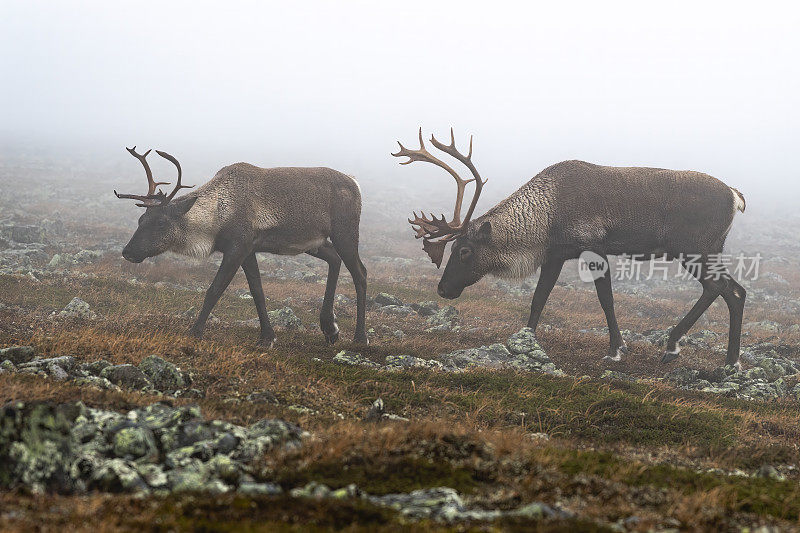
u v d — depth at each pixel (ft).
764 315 119.14
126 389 41.93
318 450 27.78
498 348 69.56
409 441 28.96
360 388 48.55
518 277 73.31
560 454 30.71
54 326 63.21
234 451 27.76
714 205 70.13
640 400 51.75
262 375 47.50
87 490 23.98
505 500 23.89
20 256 115.44
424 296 108.99
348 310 93.30
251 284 67.82
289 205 68.13
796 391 63.00
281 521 20.81
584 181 70.64
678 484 27.50
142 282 101.76
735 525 23.11
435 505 22.53
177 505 21.89
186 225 64.75
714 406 54.13
